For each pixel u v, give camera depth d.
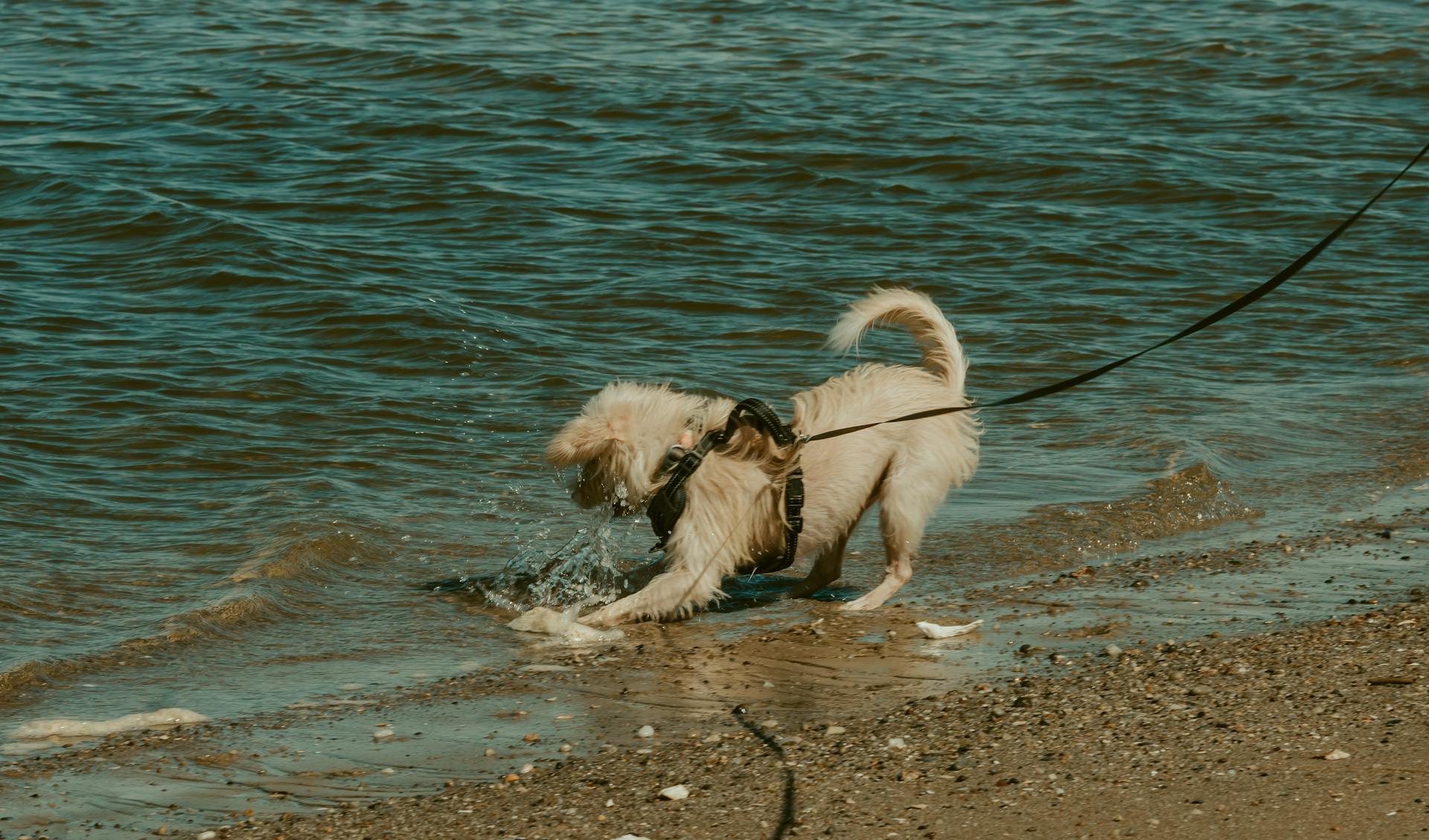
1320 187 17.05
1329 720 5.00
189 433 9.25
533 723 5.40
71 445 8.95
